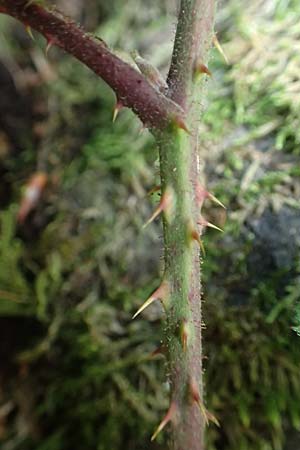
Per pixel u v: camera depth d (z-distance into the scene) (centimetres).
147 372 20
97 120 23
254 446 19
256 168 19
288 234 19
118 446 20
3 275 22
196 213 14
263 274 19
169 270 14
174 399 14
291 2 21
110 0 24
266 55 20
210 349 19
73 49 14
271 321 18
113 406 20
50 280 22
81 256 21
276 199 19
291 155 19
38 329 22
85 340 21
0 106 24
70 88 23
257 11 21
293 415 18
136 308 20
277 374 19
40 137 23
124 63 14
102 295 21
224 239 19
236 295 19
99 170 22
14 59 24
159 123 14
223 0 22
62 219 22
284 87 20
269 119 20
